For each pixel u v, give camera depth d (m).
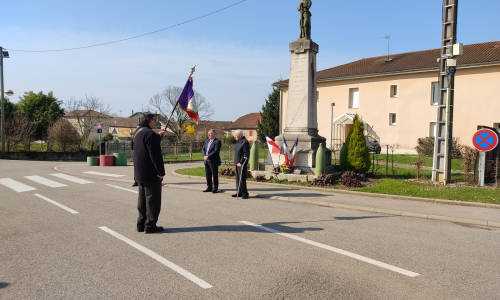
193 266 4.31
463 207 7.95
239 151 9.09
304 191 10.09
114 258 4.58
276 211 7.61
